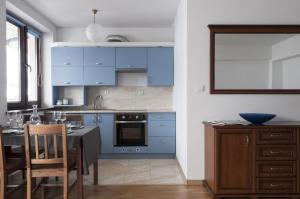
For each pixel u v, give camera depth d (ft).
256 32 10.98
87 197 9.72
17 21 13.48
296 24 11.10
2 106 11.11
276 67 11.10
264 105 11.12
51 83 16.75
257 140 9.36
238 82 11.04
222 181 9.36
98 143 11.04
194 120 11.03
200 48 11.02
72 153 9.68
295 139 9.43
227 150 9.36
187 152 11.03
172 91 17.75
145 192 10.22
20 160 9.07
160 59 16.71
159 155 16.10
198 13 11.00
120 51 16.67
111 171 13.15
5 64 11.34
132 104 17.84
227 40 11.00
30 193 8.16
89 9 14.24
